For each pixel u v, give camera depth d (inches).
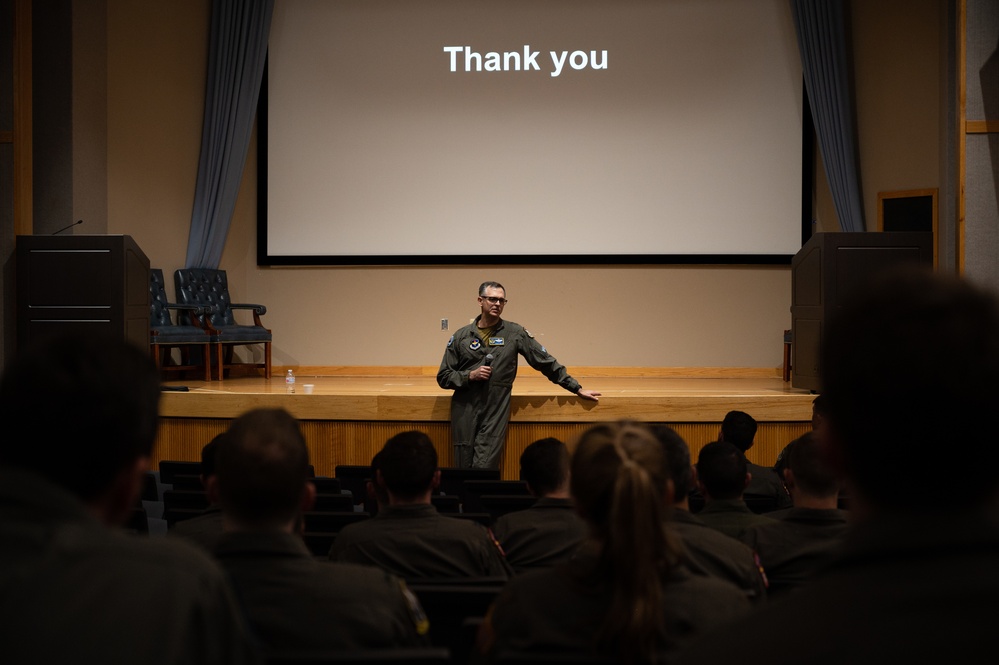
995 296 21.8
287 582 61.0
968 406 20.5
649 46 341.4
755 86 338.6
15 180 237.9
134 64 316.5
